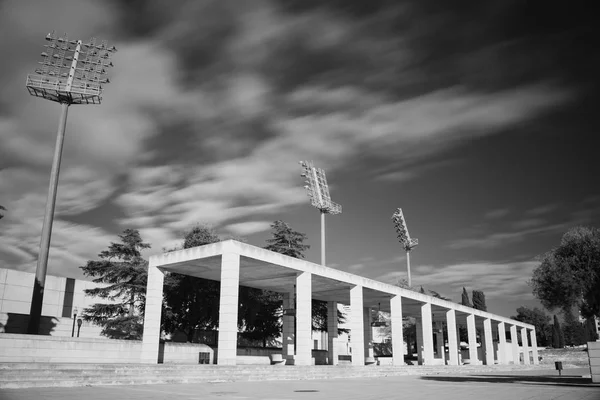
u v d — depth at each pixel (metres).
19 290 40.88
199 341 41.78
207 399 12.70
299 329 31.02
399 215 63.75
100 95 33.59
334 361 43.31
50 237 30.86
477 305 91.25
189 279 38.84
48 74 33.12
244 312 41.53
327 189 50.88
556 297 23.56
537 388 18.61
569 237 24.11
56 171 32.09
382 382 23.61
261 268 30.83
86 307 44.47
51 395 12.68
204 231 41.53
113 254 37.78
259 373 23.58
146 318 28.45
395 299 41.69
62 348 25.72
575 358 79.31
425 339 46.09
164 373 19.50
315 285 37.12
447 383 22.56
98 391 14.37
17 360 24.00
